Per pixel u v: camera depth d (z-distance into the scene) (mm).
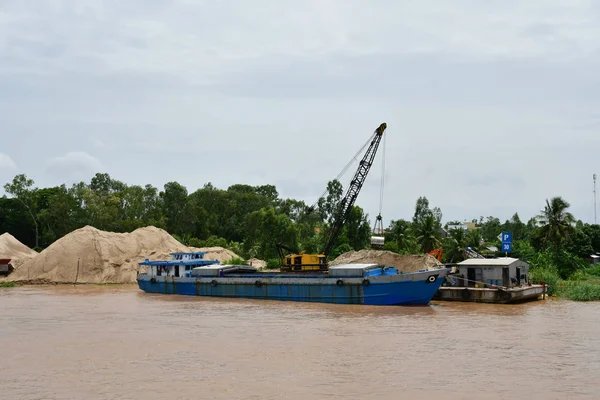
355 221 111750
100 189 167375
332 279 59125
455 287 61812
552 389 25406
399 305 56312
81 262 90125
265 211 120312
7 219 132500
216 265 72062
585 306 55688
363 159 78875
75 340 37281
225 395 24594
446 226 140000
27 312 52250
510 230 163750
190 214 141875
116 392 25109
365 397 24266
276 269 96312
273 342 36344
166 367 29641
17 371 29016
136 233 99375
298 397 24266
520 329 41062
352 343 35938
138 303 60250
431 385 26094
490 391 25141
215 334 39438
